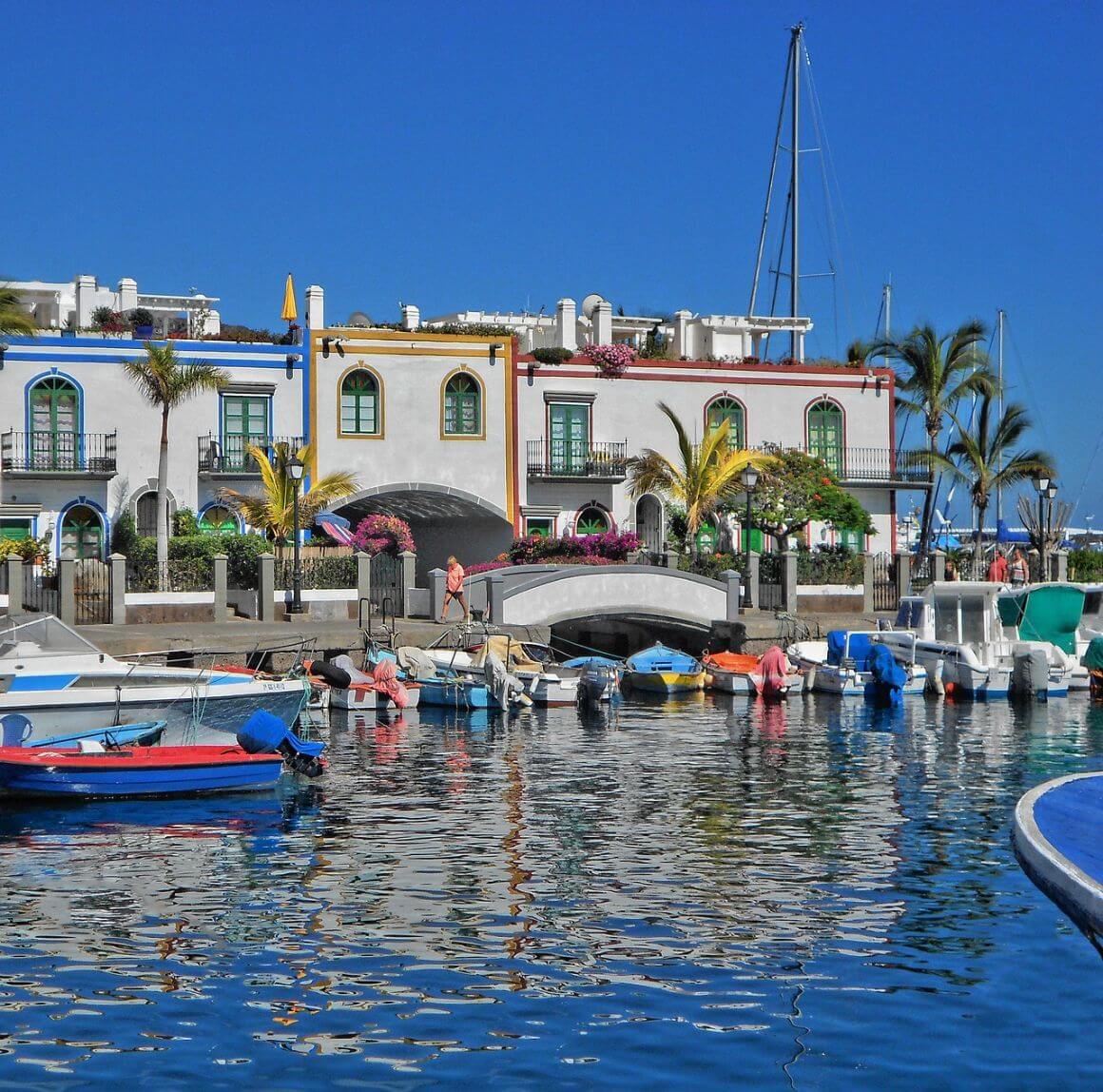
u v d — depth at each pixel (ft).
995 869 59.88
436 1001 43.98
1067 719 110.93
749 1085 37.81
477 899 55.31
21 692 77.92
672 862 61.26
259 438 157.17
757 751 93.04
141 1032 41.37
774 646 129.70
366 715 111.45
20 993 44.47
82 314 179.22
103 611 125.80
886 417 182.50
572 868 60.08
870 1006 43.45
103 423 150.82
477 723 107.45
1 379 147.33
